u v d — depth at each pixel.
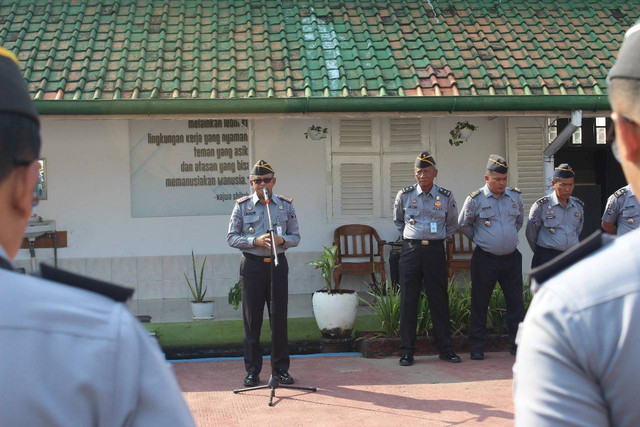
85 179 9.98
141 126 10.09
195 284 9.20
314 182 10.27
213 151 10.19
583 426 1.31
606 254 1.39
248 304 6.78
